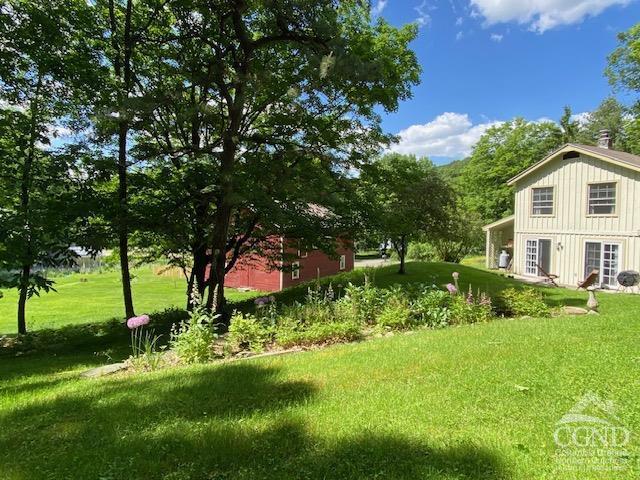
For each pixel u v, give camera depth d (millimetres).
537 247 18750
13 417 3607
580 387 3557
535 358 4441
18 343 8758
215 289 9633
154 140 10484
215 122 9523
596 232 16266
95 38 9305
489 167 40938
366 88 9945
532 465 2430
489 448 2631
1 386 5008
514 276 19125
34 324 13359
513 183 19953
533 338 5367
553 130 38375
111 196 9258
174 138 10898
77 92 8875
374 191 12414
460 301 7539
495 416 3094
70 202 8547
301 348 5949
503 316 8008
